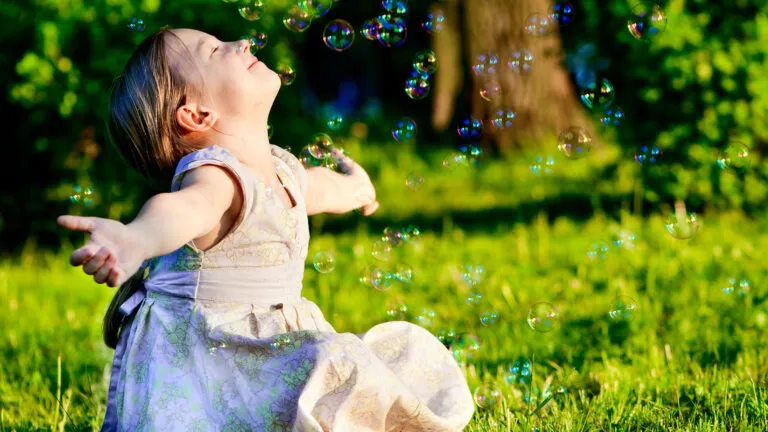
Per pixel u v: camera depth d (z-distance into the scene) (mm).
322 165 2848
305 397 1899
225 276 2082
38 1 5488
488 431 2502
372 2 12250
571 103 8922
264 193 2094
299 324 2148
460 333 3678
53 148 5777
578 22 6090
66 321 4250
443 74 10406
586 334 3600
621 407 2666
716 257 4465
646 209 5766
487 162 8648
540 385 3018
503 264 4910
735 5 5297
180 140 2168
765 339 3332
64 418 2713
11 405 3102
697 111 5344
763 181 5367
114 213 5789
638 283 4242
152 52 2191
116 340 2244
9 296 4773
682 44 5254
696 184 5367
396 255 5305
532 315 2988
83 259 1685
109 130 2260
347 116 13172
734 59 5250
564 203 6535
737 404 2650
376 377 1982
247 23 5684
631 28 3602
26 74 5469
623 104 5508
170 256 2117
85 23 5504
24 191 6051
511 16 8688
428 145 10023
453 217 6562
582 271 4531
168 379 2020
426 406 2092
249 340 2006
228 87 2164
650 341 3381
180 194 1924
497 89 3781
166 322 2072
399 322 2305
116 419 2123
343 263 5102
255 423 1968
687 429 2414
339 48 3121
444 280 4621
